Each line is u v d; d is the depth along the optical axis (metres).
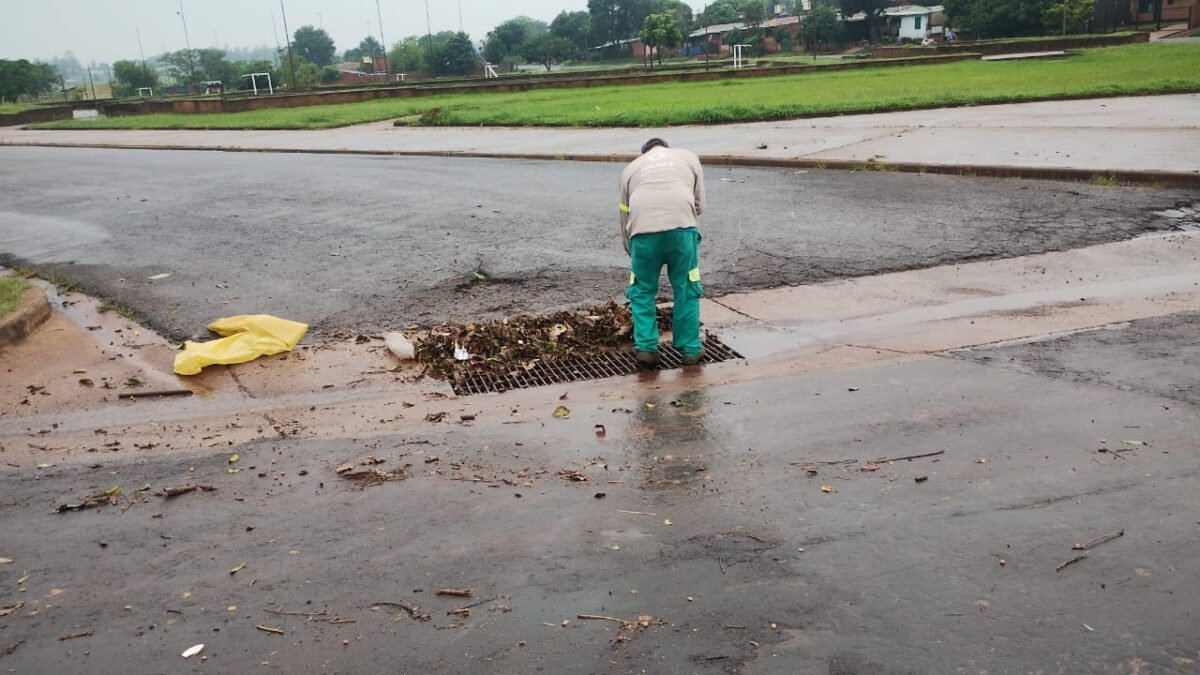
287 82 84.56
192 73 97.19
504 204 12.38
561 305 7.64
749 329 6.83
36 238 11.98
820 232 9.56
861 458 4.46
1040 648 2.97
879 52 62.06
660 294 7.86
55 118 54.06
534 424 5.21
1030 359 5.73
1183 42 49.78
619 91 37.97
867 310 7.06
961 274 7.84
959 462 4.34
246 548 3.94
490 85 45.97
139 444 5.21
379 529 4.04
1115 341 5.96
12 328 7.16
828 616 3.20
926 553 3.57
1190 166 11.17
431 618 3.33
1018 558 3.49
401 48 117.12
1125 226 9.07
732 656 3.02
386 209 12.50
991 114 19.09
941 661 2.93
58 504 4.48
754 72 45.12
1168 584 3.28
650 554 3.69
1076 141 14.01
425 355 6.50
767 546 3.69
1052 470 4.20
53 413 5.77
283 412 5.64
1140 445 4.40
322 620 3.36
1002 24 73.62
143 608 3.52
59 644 3.31
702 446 4.74
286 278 8.93
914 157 13.43
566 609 3.34
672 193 6.00
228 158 21.38
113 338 7.32
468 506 4.21
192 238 11.22
